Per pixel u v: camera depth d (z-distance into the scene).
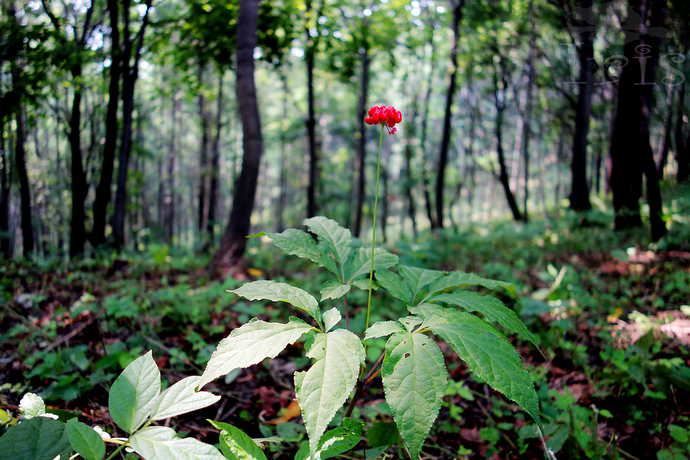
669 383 2.18
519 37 13.05
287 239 1.65
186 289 4.12
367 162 19.14
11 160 12.98
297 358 2.96
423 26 15.88
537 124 20.77
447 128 13.75
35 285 4.50
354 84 17.17
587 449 1.85
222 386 2.57
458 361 3.01
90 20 9.36
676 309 3.76
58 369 2.26
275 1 10.03
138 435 1.15
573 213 10.03
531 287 4.75
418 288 1.67
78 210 9.48
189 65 10.51
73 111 9.43
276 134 20.38
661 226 6.42
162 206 26.67
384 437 1.66
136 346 2.84
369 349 2.85
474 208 38.72
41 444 1.20
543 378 2.64
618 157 8.23
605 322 3.40
